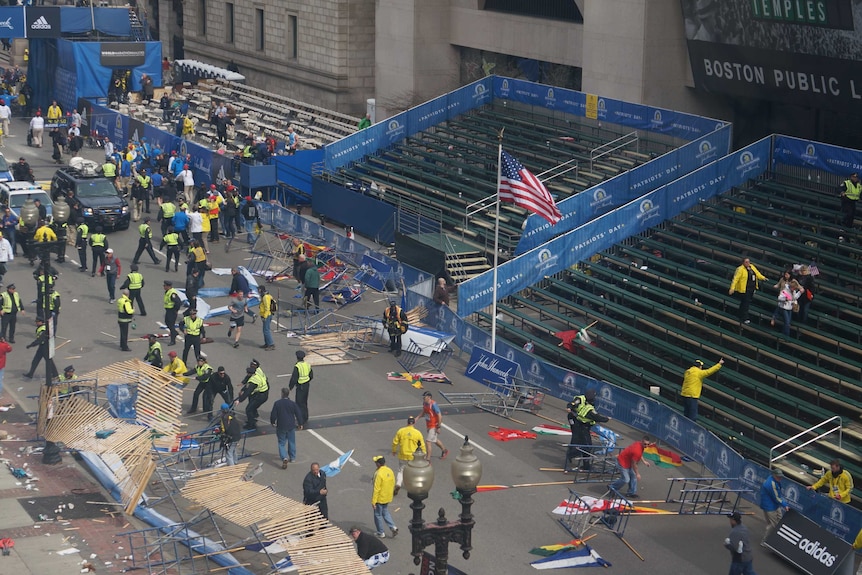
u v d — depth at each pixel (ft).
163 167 244.01
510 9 249.75
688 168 194.90
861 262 162.09
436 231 204.23
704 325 159.43
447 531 81.56
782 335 152.66
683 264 176.35
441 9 262.67
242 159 242.78
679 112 199.62
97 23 324.19
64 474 130.82
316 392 153.38
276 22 313.94
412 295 178.60
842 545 110.42
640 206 183.83
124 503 121.70
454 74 267.18
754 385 144.87
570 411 132.77
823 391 140.26
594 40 218.38
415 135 243.60
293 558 102.47
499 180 164.76
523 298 177.78
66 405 135.23
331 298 188.55
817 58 178.50
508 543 115.65
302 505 111.24
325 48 292.40
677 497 126.82
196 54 362.33
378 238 214.90
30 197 222.69
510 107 239.30
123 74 314.76
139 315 181.47
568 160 211.82
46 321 136.67
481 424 144.56
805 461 132.57
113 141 286.66
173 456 128.67
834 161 179.73
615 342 162.20
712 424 141.08
